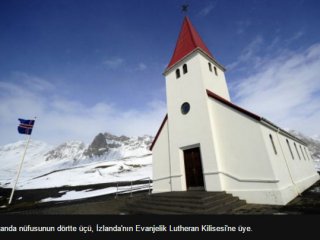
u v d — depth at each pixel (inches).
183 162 461.4
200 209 271.6
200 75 470.9
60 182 1770.4
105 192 977.5
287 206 279.3
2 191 1321.4
